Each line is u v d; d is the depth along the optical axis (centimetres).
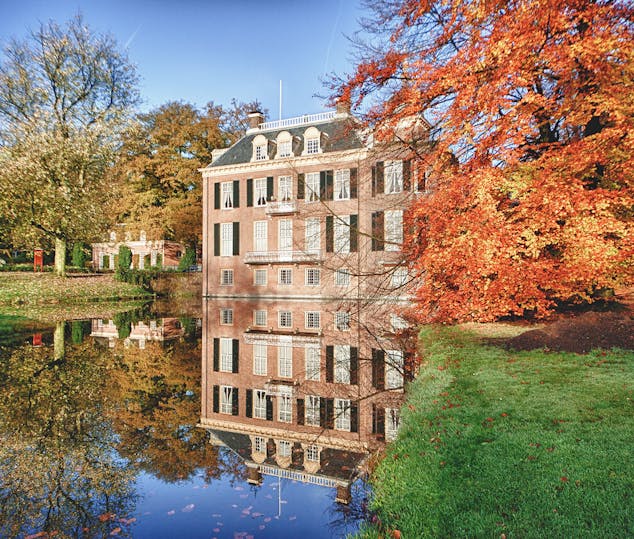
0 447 530
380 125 1075
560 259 988
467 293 1085
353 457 555
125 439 574
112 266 4681
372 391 809
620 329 801
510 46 802
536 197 860
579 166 874
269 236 2969
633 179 931
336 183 2680
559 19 780
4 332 1394
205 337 1436
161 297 3145
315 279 2845
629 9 799
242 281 3073
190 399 782
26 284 2414
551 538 292
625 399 517
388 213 2272
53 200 2292
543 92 1023
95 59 2531
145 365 1015
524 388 591
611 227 826
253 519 397
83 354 1089
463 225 910
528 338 856
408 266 1302
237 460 536
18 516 387
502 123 880
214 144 4034
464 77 871
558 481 355
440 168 1055
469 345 930
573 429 446
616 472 358
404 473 427
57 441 552
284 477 495
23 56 2330
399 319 1753
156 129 3897
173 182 3850
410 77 977
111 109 2567
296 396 804
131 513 401
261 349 1244
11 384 798
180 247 4553
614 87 834
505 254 860
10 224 2344
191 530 375
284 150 2939
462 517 331
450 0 868
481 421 498
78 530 370
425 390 661
